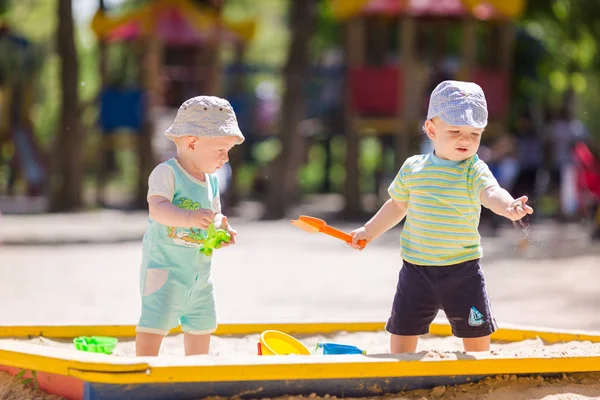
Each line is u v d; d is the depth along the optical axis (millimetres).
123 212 35938
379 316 13156
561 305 14141
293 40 33750
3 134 44531
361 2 30141
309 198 50781
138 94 35406
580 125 35219
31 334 8391
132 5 55625
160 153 37719
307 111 42094
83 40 62500
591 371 6887
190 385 6102
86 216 33844
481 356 6574
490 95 30828
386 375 6273
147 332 7168
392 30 37375
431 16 32500
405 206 7758
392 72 30469
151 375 5906
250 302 14625
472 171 7375
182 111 7480
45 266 19469
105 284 16703
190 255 7332
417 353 6578
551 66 37438
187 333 7512
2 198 44625
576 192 31109
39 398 6469
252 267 19703
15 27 52625
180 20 35688
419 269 7430
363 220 31969
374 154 54812
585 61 38219
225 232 7066
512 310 13617
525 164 30109
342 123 40031
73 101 35688
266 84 64812
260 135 46281
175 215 7031
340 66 41188
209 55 36219
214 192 7688
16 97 44594
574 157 26547
